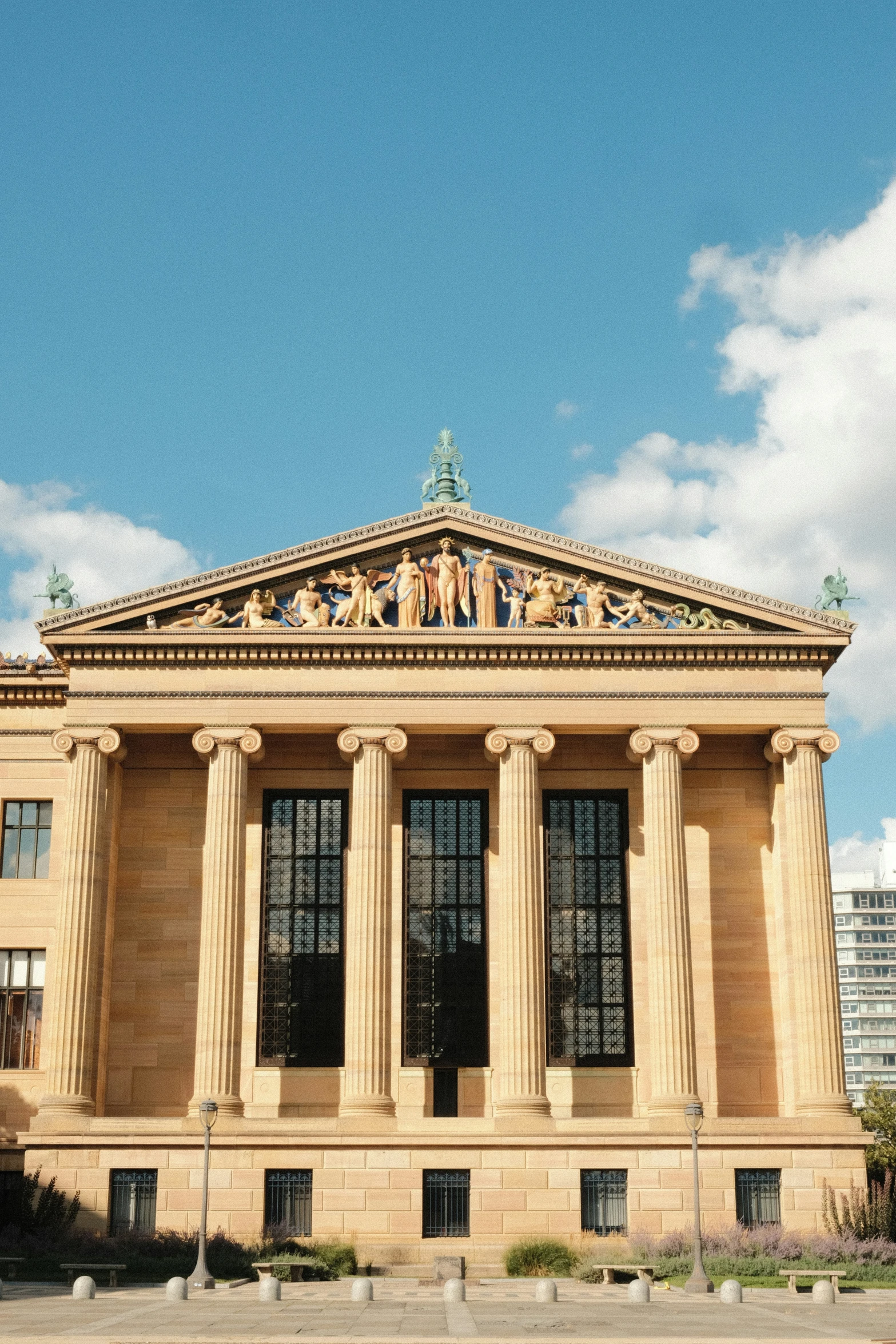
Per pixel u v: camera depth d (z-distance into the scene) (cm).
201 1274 4891
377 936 6419
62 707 7225
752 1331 3641
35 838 7119
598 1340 3372
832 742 6669
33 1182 6028
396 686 6700
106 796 6656
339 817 7006
